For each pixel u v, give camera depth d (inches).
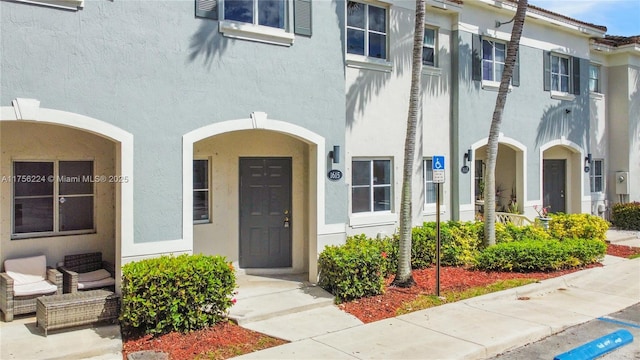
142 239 332.8
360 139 483.5
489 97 601.9
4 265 344.5
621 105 791.7
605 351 292.7
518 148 641.0
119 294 327.3
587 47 732.0
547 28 672.4
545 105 672.4
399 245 415.8
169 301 301.1
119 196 328.2
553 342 309.3
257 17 382.0
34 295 326.6
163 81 340.2
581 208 733.9
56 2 301.0
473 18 582.2
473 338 304.7
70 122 306.3
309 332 315.9
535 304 385.1
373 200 501.0
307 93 406.3
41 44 297.0
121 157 325.1
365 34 491.2
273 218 455.8
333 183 422.0
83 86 310.7
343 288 375.2
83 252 382.9
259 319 336.5
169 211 343.3
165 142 341.4
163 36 340.2
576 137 721.0
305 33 403.9
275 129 388.8
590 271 481.7
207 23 358.0
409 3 521.3
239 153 447.8
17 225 360.5
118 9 322.7
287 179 457.7
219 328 317.1
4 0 286.8
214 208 437.7
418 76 392.2
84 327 308.5
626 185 786.2
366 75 488.1
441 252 480.4
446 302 380.2
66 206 381.4
